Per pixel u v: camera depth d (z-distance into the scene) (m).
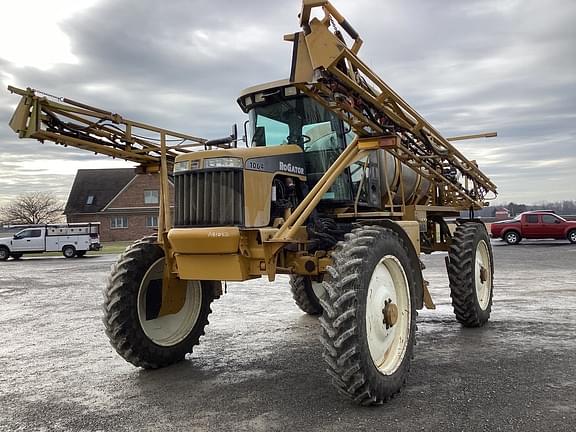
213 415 3.88
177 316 5.46
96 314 8.95
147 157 5.32
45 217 72.75
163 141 5.22
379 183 6.23
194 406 4.09
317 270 4.77
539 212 27.23
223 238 4.20
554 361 5.07
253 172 4.45
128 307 4.95
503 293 9.86
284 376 4.84
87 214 54.97
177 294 5.38
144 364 5.06
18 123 4.45
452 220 7.86
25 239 28.98
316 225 5.09
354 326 3.84
